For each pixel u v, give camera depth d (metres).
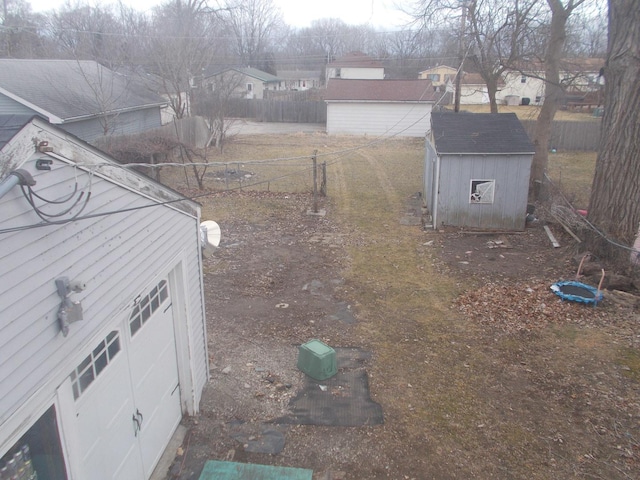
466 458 5.98
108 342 4.52
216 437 6.26
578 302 9.86
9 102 18.77
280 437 6.28
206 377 7.21
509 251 13.05
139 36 34.44
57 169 3.55
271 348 8.38
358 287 10.96
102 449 4.42
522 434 6.38
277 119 41.41
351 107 33.66
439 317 9.57
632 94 10.52
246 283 11.04
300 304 10.09
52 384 3.51
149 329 5.43
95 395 4.27
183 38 28.86
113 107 22.19
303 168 23.25
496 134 14.57
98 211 4.11
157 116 27.97
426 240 14.02
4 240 2.98
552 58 15.68
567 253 12.36
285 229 14.90
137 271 4.87
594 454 6.02
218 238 8.07
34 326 3.29
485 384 7.45
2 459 3.15
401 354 8.27
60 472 3.71
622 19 10.52
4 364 2.99
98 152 4.08
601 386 7.35
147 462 5.50
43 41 39.75
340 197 18.53
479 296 10.38
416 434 6.38
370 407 6.89
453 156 14.16
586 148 28.33
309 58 73.44
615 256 11.00
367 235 14.45
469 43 18.83
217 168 22.86
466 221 14.81
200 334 6.86
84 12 43.19
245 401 6.95
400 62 53.62
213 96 31.69
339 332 8.98
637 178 10.66
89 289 3.99
